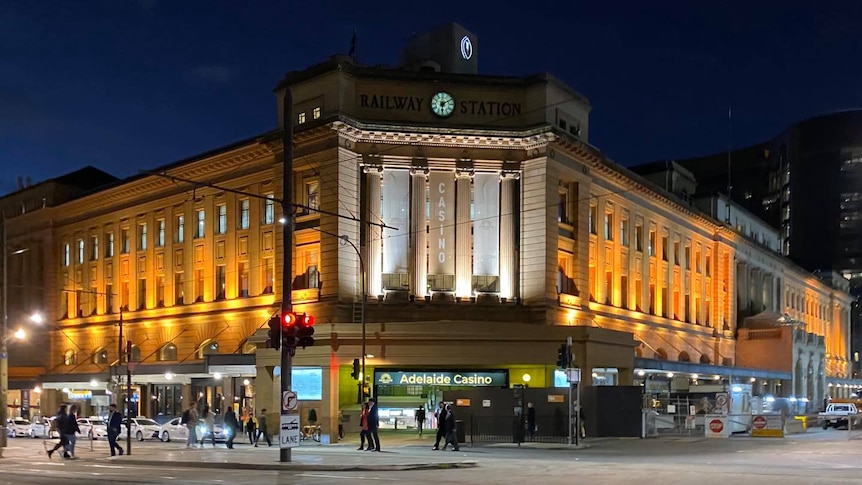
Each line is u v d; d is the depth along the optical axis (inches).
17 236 2800.2
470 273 1739.7
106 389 2237.9
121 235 2373.3
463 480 719.1
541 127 1742.1
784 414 1697.8
